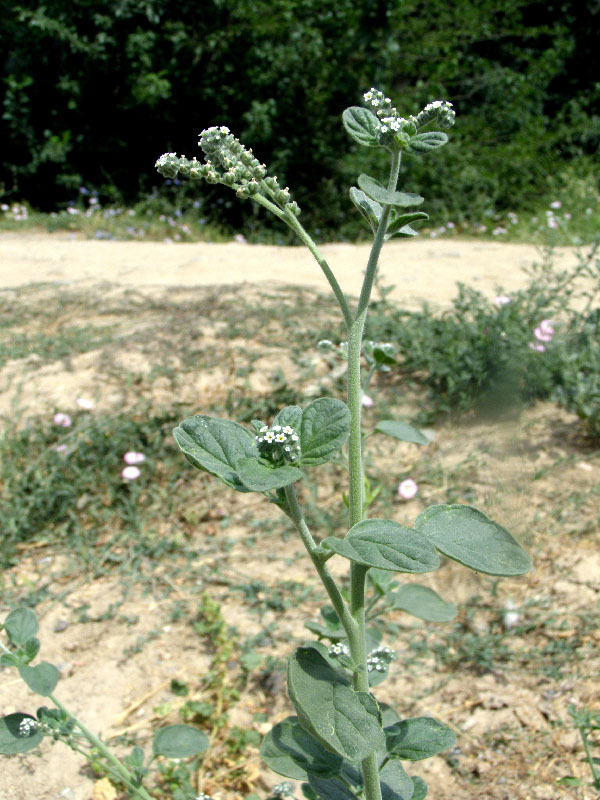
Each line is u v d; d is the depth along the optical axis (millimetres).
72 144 13047
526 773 2406
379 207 1620
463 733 2572
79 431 4043
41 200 13562
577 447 3939
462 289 5004
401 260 7777
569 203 11383
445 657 2865
